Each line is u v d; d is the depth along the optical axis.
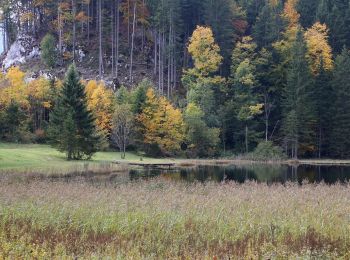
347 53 85.75
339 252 11.29
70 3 112.94
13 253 10.11
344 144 75.25
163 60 99.56
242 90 83.38
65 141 54.00
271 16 94.25
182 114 77.81
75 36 106.81
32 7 113.56
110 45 105.38
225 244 12.01
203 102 80.44
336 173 46.28
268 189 24.88
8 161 45.53
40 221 14.20
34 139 73.31
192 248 11.43
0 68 105.06
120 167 48.50
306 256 10.16
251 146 80.25
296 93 76.94
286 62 87.38
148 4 106.50
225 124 81.19
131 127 70.12
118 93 78.00
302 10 106.69
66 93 56.06
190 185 28.42
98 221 14.47
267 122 82.12
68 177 35.97
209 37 88.94
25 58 104.31
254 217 15.12
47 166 45.06
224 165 61.09
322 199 19.86
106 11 106.25
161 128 73.81
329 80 81.00
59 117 56.25
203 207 16.56
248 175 43.12
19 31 111.88
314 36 86.94
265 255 10.24
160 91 88.94
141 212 15.53
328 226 14.16
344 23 96.50
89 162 52.97
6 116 71.00
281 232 13.45
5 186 23.91
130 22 109.56
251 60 91.00
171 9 93.31
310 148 76.69
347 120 74.75
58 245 10.92
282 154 73.19
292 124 74.06
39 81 80.62
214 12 97.31
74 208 15.73
